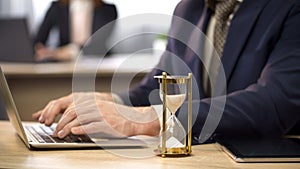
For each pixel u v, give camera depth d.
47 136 1.34
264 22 1.65
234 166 1.07
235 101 1.39
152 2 7.03
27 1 7.46
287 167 1.06
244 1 1.70
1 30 4.17
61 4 6.00
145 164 1.09
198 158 1.15
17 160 1.13
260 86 1.45
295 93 1.41
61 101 1.56
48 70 3.92
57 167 1.06
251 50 1.65
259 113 1.38
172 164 1.09
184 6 1.88
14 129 1.58
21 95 3.86
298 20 1.56
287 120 1.41
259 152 1.16
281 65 1.48
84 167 1.06
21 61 4.25
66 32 5.98
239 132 1.36
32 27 7.23
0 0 7.41
